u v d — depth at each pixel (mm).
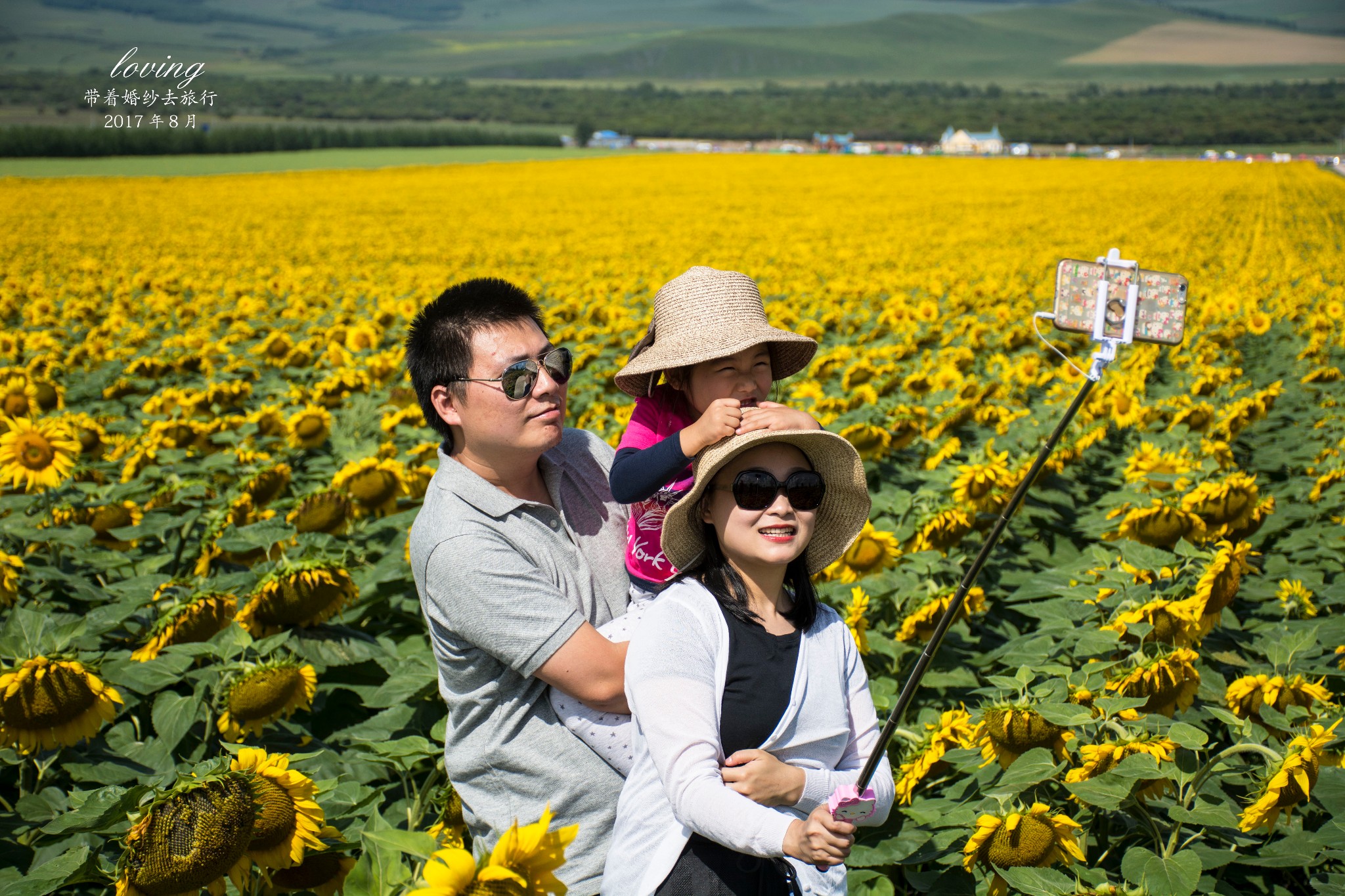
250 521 4777
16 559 4141
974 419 7176
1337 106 197500
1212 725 3676
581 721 2508
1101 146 157000
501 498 2572
